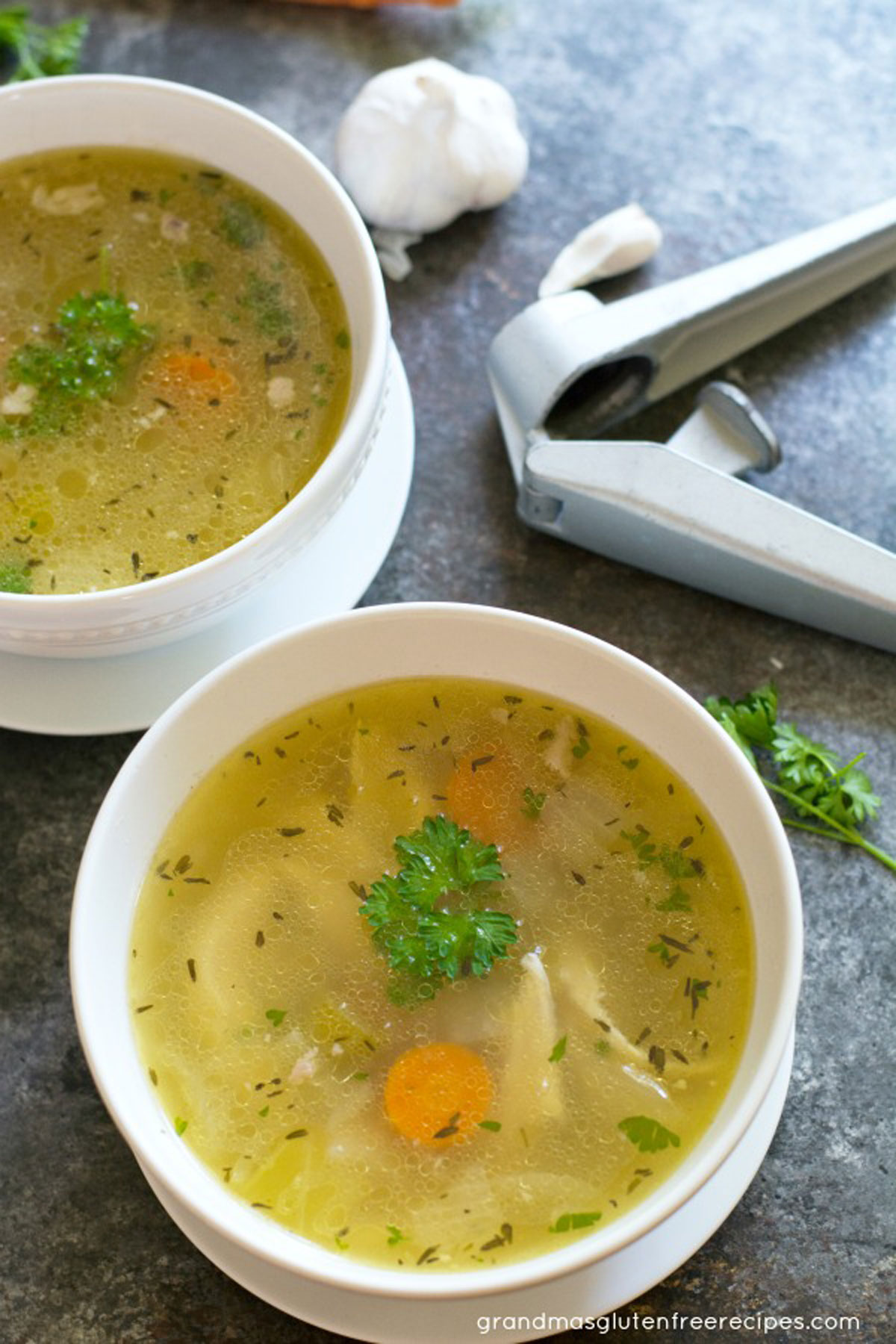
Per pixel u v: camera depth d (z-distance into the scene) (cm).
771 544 55
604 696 50
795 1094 53
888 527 59
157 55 66
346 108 65
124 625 51
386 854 50
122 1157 52
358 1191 47
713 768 49
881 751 56
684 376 60
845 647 58
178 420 55
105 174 57
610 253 61
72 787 56
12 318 56
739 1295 51
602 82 65
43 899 54
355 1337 48
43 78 61
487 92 62
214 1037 49
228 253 57
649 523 56
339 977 49
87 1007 46
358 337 54
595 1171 47
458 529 59
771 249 59
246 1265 48
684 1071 48
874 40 66
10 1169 52
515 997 49
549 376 57
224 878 50
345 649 50
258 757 51
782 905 47
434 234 63
